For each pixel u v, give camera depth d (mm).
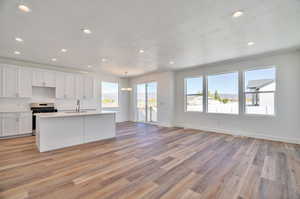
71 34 2938
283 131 4180
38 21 2439
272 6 2078
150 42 3367
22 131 4738
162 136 4840
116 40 3246
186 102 6461
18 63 4965
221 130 5379
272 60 4336
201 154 3209
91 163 2742
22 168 2525
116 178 2219
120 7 2082
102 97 7383
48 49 3803
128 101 8539
